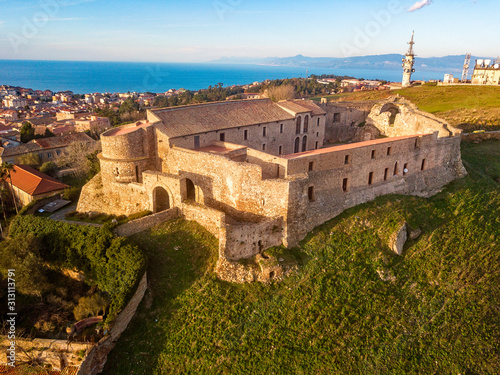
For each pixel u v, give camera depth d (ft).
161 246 142.20
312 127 242.17
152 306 124.57
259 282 129.39
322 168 155.43
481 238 159.94
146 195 163.73
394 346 117.39
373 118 270.05
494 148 264.52
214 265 134.31
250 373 107.45
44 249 150.41
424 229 160.76
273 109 221.25
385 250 146.72
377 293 131.03
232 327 116.57
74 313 123.75
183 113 187.52
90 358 106.93
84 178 263.70
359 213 160.97
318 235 148.87
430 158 193.88
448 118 323.37
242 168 145.48
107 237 138.72
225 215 143.84
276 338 114.83
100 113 503.61
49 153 317.01
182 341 114.93
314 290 128.16
